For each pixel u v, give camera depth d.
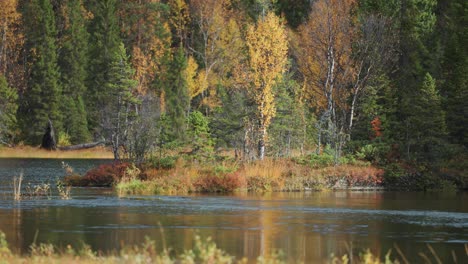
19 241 32.25
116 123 91.00
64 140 136.75
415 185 67.50
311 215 43.25
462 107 79.62
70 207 45.59
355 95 88.00
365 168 68.12
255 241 33.25
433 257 30.58
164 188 58.44
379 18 102.12
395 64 103.88
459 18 105.00
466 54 92.12
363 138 82.12
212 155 68.31
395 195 60.28
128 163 65.75
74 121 138.75
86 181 64.31
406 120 75.62
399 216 43.53
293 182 63.22
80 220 39.31
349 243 33.31
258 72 77.50
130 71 92.00
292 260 28.62
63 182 64.75
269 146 77.06
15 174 78.69
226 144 80.38
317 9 102.94
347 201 52.78
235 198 53.34
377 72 92.88
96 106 145.12
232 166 65.38
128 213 42.84
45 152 129.12
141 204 47.94
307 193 60.50
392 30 101.00
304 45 109.81
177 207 46.34
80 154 126.44
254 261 28.27
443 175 69.88
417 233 36.66
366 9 109.19
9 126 137.50
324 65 95.88
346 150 77.19
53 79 139.62
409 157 72.81
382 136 79.06
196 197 53.72
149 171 63.31
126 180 62.16
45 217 40.47
